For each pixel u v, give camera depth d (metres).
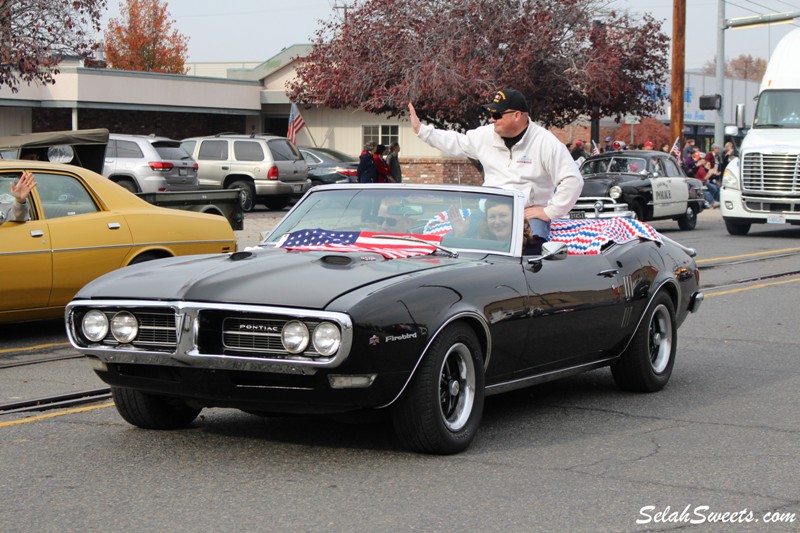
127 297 5.86
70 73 32.28
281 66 38.47
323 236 6.83
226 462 5.95
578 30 24.84
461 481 5.61
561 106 26.94
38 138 14.48
